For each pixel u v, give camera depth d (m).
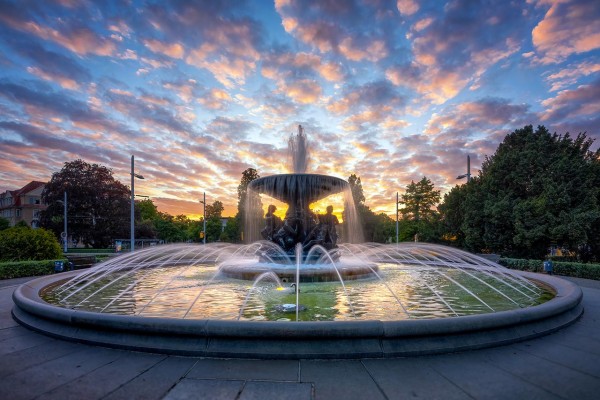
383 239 49.59
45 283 8.92
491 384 3.58
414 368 3.96
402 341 4.37
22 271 14.72
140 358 4.30
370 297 7.94
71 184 50.25
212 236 68.06
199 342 4.39
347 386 3.53
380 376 3.76
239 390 3.45
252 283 10.06
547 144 21.12
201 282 10.34
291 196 13.74
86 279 11.07
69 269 16.89
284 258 12.80
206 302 7.34
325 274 10.38
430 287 9.45
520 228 19.34
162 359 4.25
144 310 6.64
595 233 18.45
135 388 3.50
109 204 52.31
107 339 4.72
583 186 18.86
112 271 13.27
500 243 21.70
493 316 4.77
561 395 3.36
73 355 4.42
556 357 4.34
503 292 8.66
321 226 13.38
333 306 6.93
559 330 5.56
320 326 4.27
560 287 8.09
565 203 18.39
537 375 3.80
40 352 4.54
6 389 3.49
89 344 4.79
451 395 3.35
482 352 4.49
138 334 4.62
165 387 3.52
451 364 4.09
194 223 81.12
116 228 52.34
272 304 7.13
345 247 25.23
